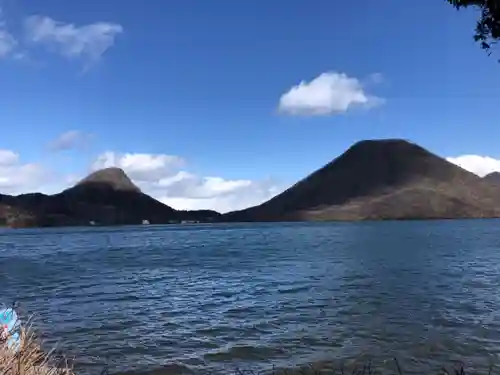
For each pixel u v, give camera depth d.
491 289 25.08
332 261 44.38
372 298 22.78
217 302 22.75
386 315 18.77
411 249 58.12
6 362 5.35
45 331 16.70
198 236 125.31
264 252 59.88
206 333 16.41
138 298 24.25
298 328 16.88
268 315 19.31
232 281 31.06
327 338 15.42
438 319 17.86
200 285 29.27
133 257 54.94
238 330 16.78
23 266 44.16
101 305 22.23
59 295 25.41
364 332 16.11
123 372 12.36
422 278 30.33
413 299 22.28
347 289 26.03
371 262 42.22
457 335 15.49
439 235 99.44
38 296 25.09
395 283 28.16
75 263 47.19
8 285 29.89
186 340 15.49
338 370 12.41
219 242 89.88
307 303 21.86
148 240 105.44
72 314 20.00
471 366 12.48
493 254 48.75
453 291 24.56
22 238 129.88
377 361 13.03
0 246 85.94
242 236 118.19
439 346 14.28
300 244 76.44
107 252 65.38
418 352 13.74
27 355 5.60
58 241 107.00
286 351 14.09
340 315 18.95
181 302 22.92
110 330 16.89
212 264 43.94
